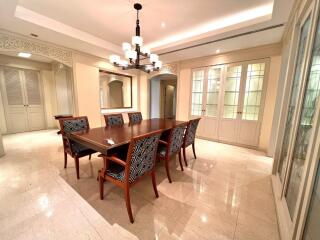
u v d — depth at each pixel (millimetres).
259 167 2670
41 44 3201
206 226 1430
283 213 1435
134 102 5859
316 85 1263
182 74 4648
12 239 1254
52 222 1425
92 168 2486
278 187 1896
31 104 5062
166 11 2432
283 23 2352
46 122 5449
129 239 1284
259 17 2355
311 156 955
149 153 1616
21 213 1521
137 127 2559
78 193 1854
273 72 3240
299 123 1431
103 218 1490
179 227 1412
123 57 4227
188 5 2275
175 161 2879
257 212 1618
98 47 3598
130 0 2178
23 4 2260
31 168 2451
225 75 3873
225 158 3062
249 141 3691
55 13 2504
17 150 3258
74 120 2449
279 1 1837
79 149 2191
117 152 1932
